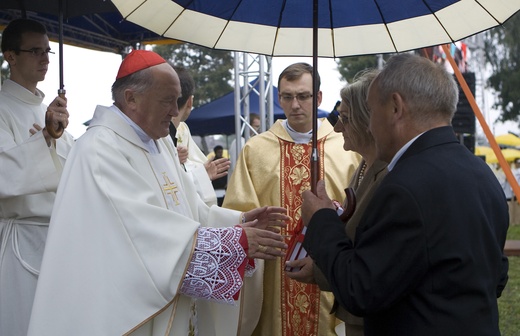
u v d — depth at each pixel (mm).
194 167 3855
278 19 2512
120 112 2607
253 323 3414
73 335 2285
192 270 2459
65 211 2381
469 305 1753
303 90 3576
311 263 2404
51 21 5836
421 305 1773
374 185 2316
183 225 2457
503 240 1964
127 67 2576
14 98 3363
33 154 3012
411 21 2438
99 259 2334
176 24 2441
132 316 2316
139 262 2350
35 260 3223
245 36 2555
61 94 3076
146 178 2604
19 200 3197
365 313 1792
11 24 3369
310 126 3664
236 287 2496
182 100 3664
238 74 8906
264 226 2939
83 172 2416
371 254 1792
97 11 3828
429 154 1870
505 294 7352
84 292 2312
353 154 3697
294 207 3557
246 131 9297
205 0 2404
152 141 2760
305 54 2590
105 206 2371
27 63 3348
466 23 2340
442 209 1765
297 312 3436
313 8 2307
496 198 1916
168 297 2383
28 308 3188
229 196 3557
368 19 2480
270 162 3611
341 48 2582
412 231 1744
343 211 2412
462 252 1752
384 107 1950
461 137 12758
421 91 1896
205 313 2955
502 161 8938
